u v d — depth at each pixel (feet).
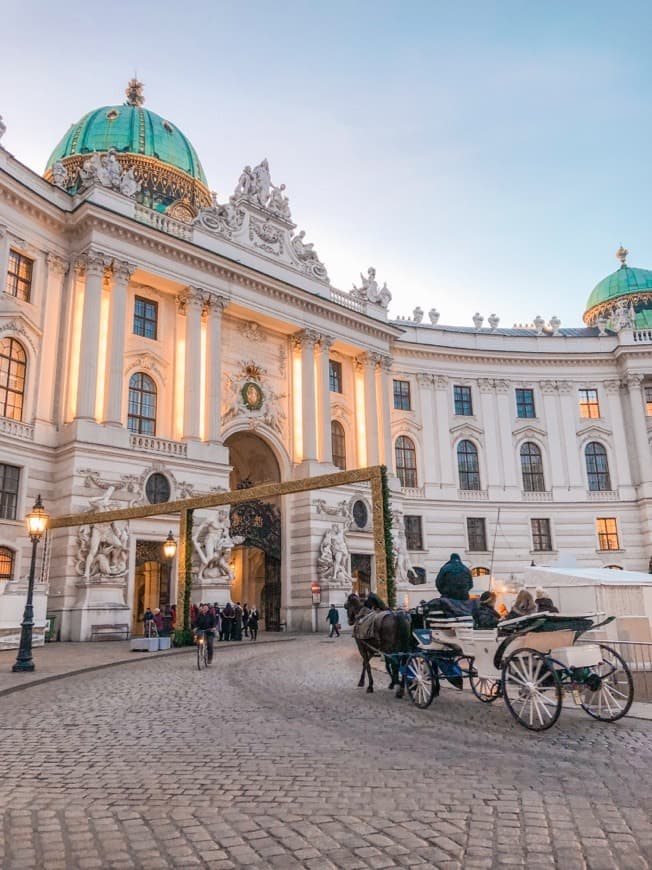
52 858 17.99
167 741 31.65
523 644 35.88
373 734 32.94
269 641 97.09
